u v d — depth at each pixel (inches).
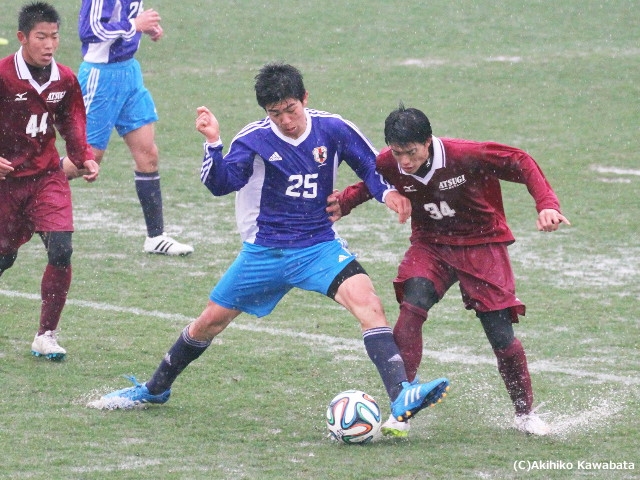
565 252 1417.3
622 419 841.5
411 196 812.6
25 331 1082.7
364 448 774.5
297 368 984.3
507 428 824.9
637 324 1120.2
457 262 814.5
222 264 1371.8
